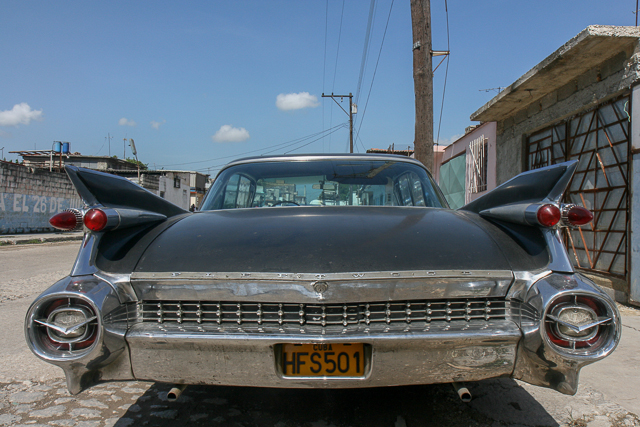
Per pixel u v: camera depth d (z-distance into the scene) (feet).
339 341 4.82
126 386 8.09
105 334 4.88
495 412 7.08
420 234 5.85
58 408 7.16
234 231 6.06
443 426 6.62
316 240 5.64
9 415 6.90
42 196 58.80
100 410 7.09
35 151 96.37
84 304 4.88
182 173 130.11
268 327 5.02
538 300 4.88
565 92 18.79
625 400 7.55
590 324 4.74
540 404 7.38
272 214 6.96
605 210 16.52
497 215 6.16
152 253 5.51
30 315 4.84
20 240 43.80
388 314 5.02
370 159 9.11
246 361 4.97
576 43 14.75
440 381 5.02
